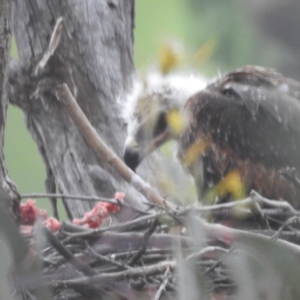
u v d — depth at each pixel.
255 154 10.67
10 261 7.07
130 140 11.70
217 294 8.34
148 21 16.73
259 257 7.79
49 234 8.02
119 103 12.48
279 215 9.41
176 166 10.12
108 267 8.62
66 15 12.55
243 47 16.78
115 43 12.83
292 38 16.34
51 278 8.21
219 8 16.92
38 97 12.41
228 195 10.52
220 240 8.29
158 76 12.01
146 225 8.93
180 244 8.00
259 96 10.67
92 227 9.39
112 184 12.05
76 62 12.52
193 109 11.14
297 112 10.59
